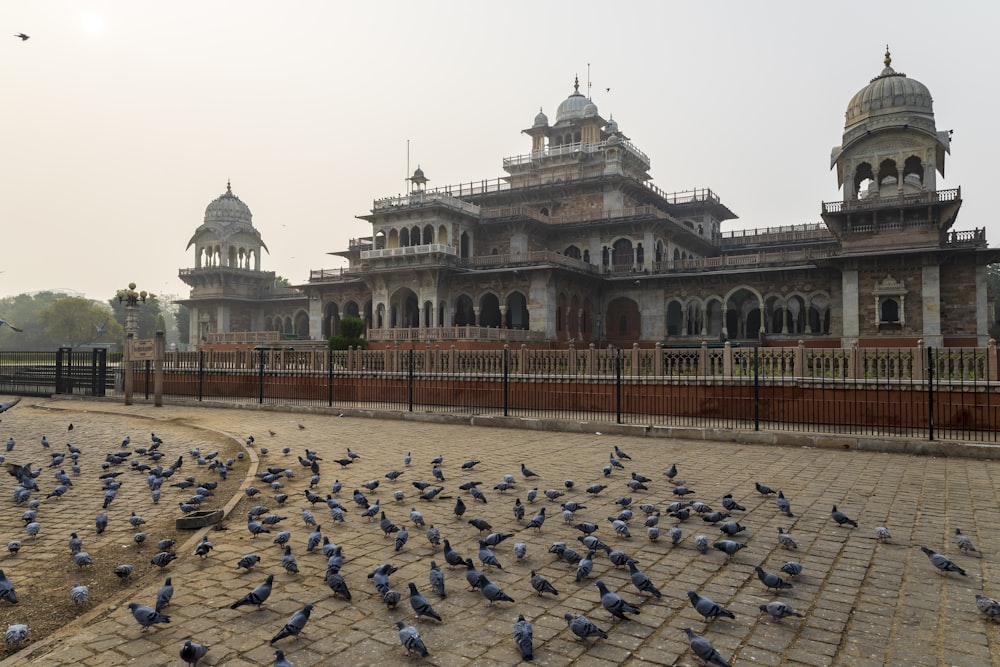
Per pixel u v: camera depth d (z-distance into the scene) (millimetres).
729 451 14469
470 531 8234
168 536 8180
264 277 68125
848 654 4961
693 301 50281
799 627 5422
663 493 10352
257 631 5367
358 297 56469
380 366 24391
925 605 5879
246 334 53531
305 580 6531
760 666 4770
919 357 16016
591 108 56156
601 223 49781
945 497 10000
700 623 5512
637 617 5633
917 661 4852
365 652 4992
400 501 9758
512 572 6770
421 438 16672
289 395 25672
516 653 4969
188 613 5742
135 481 11516
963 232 35781
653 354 19266
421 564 7004
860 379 16500
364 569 6848
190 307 67750
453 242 49125
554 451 14594
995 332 46469
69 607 5996
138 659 4891
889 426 15906
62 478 10531
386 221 50625
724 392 18000
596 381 19766
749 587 6324
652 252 49125
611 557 6340
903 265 36906
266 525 8188
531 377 20766
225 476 11336
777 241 55125
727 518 8203
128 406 25609
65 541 8008
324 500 9008
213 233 65250
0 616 5781
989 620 5555
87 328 86125
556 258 45781
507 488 10125
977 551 7383
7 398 29703
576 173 54812
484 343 40531
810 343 42406
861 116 38000
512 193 54062
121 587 6480
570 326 49094
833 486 10812
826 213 37875
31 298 136875
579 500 9906
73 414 23359
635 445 15422
